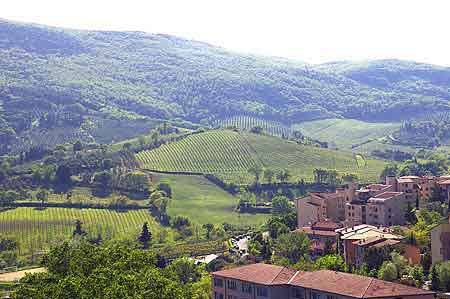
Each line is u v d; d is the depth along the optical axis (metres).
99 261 186.00
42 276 180.38
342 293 165.50
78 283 157.38
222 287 199.75
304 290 178.00
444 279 198.62
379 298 160.12
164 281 160.75
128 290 154.62
